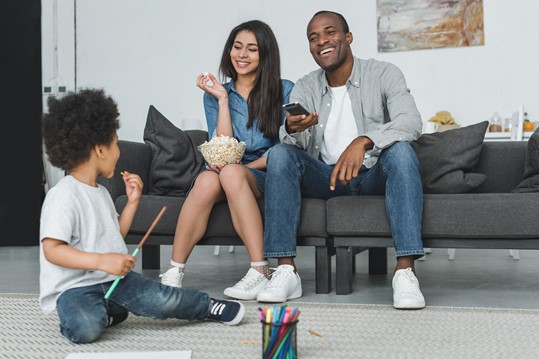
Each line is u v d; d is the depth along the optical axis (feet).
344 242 7.73
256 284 7.36
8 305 7.12
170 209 8.38
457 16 17.48
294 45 18.74
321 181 8.03
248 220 7.52
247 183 7.60
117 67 19.81
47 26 20.06
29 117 16.17
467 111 17.49
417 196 7.11
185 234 7.80
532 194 7.31
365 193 8.04
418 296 6.66
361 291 8.16
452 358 4.71
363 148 7.16
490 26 17.31
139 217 8.42
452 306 7.04
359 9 18.20
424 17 17.70
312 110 8.63
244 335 5.50
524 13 17.10
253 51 8.76
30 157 16.15
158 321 6.11
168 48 19.56
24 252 14.44
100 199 5.54
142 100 19.70
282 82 9.02
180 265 7.83
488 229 7.29
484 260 12.20
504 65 17.24
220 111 8.77
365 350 4.97
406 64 17.87
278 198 7.41
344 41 8.36
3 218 16.03
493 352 4.87
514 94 17.19
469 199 7.37
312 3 18.56
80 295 5.29
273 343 4.45
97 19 19.89
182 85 19.49
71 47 19.99
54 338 5.49
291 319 4.45
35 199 16.16
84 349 5.08
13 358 4.83
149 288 5.57
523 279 9.43
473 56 17.43
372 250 10.10
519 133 13.39
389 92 8.21
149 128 10.22
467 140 8.71
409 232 6.99
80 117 5.32
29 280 9.64
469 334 5.50
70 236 5.18
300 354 4.85
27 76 16.20
